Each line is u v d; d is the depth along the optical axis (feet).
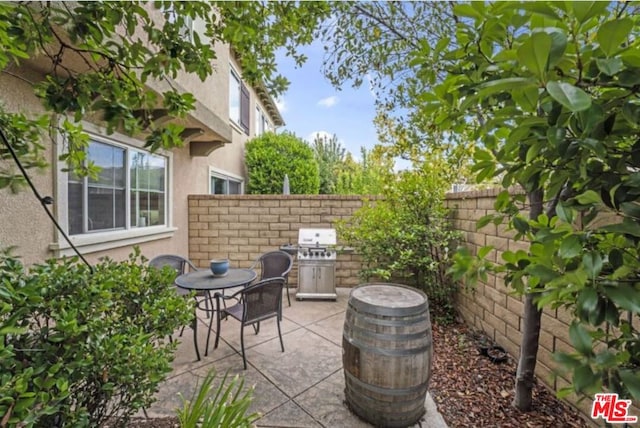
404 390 6.84
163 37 5.41
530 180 4.30
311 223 18.84
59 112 5.11
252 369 9.48
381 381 6.88
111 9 4.57
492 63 3.69
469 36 3.88
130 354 4.95
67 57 8.14
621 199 2.95
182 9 5.85
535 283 3.84
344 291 17.79
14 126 5.41
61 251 10.05
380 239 14.33
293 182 30.19
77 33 4.50
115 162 13.01
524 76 3.10
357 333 7.25
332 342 11.37
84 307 5.01
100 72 5.28
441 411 7.48
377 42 12.25
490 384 8.39
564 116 2.93
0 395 3.18
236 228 19.26
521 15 3.06
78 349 4.44
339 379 8.95
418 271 15.02
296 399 8.03
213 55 5.97
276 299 10.59
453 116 4.73
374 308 7.08
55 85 4.99
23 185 5.47
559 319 7.52
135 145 13.96
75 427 4.10
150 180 15.65
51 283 5.08
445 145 14.47
